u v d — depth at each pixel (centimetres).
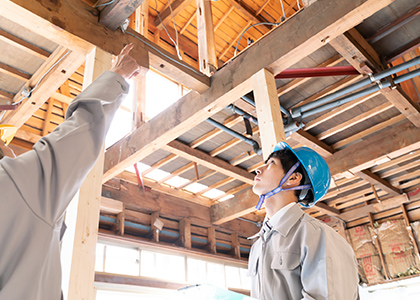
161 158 497
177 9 679
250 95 375
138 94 446
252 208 573
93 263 201
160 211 548
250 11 748
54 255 58
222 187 597
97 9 276
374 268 644
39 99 354
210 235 618
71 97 470
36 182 56
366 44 325
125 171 522
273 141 261
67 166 59
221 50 775
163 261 525
